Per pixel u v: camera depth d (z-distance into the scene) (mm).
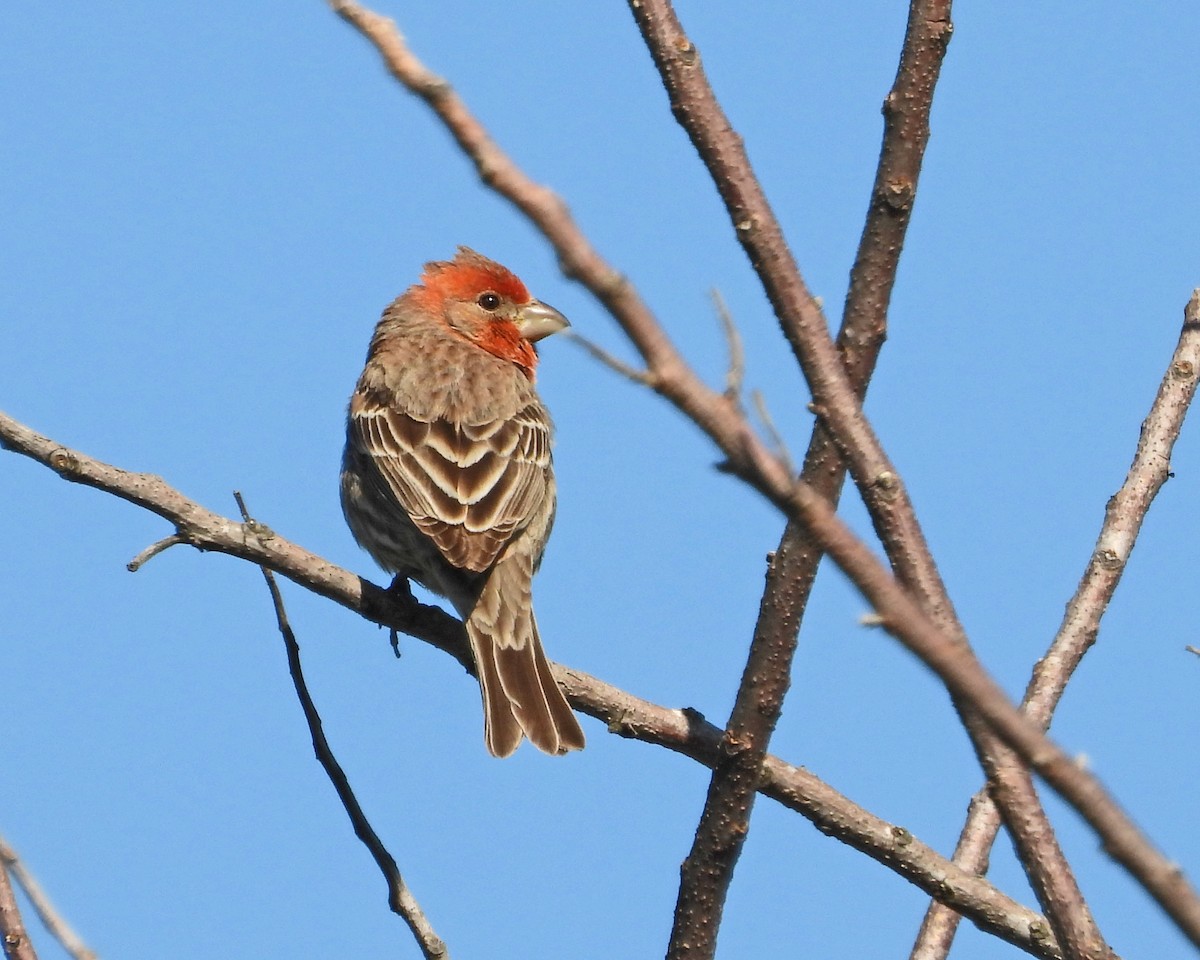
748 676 9047
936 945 9430
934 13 7684
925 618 4648
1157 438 10305
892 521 6504
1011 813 6816
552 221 4449
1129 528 10117
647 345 4488
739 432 4539
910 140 7711
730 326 4609
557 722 11000
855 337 7742
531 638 11875
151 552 9922
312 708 9531
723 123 6973
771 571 8961
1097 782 4695
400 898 8984
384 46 4461
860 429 6496
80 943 7824
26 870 7922
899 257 7758
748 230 6703
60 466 9734
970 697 4645
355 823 9203
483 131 4453
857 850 9734
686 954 9281
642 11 7207
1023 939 9430
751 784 9109
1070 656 9836
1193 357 10492
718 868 9219
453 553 11898
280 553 10375
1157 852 4672
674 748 10734
